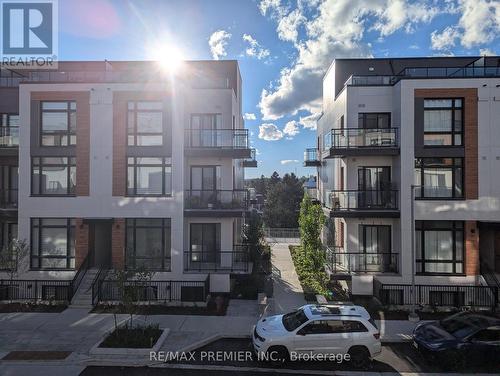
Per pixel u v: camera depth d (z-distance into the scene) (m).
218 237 19.39
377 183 19.03
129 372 10.42
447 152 17.59
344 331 11.05
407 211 17.61
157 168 18.56
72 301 16.19
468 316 12.26
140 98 18.50
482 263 17.41
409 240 17.59
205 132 19.61
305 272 21.34
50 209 18.41
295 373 10.53
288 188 59.06
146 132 18.61
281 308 15.88
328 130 25.23
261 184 91.19
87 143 18.50
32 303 16.19
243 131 21.03
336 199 19.38
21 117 18.58
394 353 11.94
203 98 20.75
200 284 17.55
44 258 18.47
